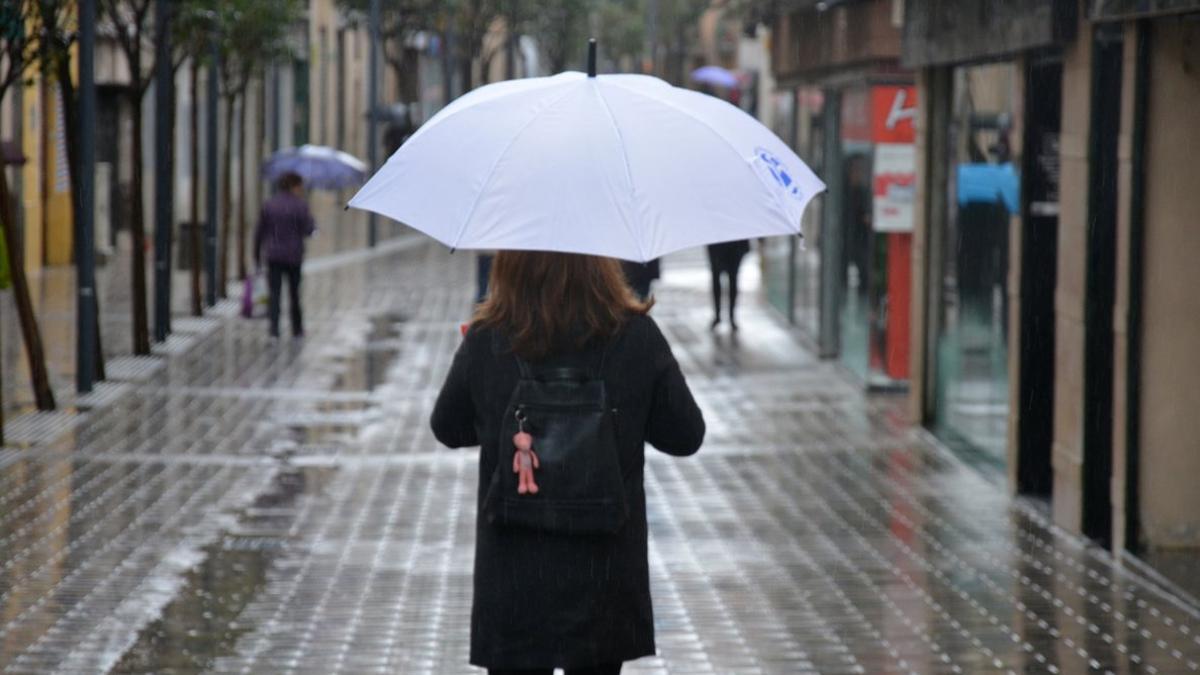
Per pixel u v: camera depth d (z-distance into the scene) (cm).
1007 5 1850
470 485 1962
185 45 3862
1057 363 1755
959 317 2247
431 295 4634
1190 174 1559
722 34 12388
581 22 11412
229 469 2048
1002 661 1254
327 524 1739
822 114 3309
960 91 2259
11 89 4638
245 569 1538
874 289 2761
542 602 779
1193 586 1478
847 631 1337
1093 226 1642
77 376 2650
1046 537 1697
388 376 2942
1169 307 1570
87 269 2653
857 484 1983
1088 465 1662
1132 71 1555
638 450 796
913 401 2420
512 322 789
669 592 1465
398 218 796
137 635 1309
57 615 1367
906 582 1506
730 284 3719
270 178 4919
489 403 790
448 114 828
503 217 779
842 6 2998
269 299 3481
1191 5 1389
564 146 797
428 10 9000
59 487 1920
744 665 1237
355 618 1367
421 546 1639
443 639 1305
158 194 3422
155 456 2130
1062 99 1748
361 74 10900
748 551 1628
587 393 778
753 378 2947
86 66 2589
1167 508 1587
